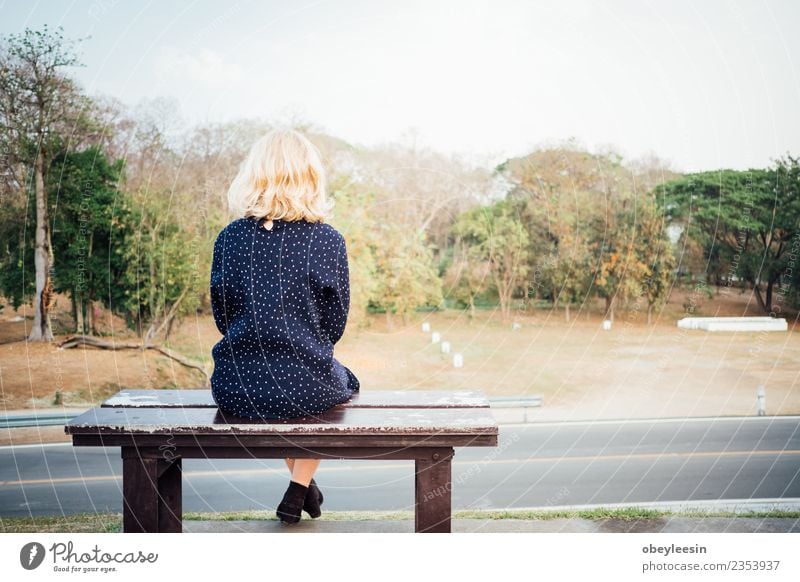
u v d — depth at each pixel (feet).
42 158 36.45
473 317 50.90
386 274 47.88
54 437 26.05
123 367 35.12
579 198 52.65
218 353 8.33
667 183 52.75
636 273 53.42
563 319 53.06
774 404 32.76
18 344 36.22
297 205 8.34
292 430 7.69
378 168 47.67
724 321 51.47
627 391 35.63
